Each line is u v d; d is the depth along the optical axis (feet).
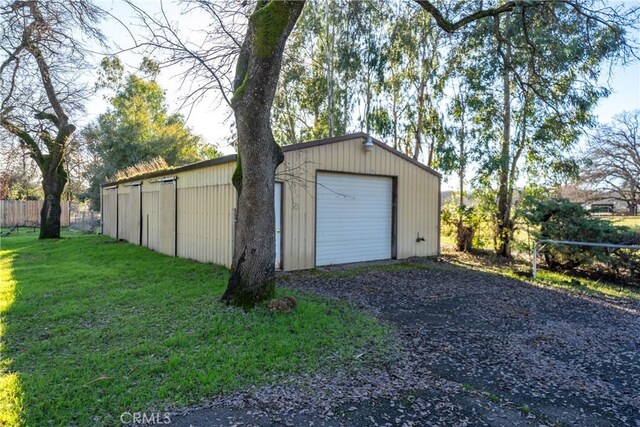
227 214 27.58
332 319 15.98
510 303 20.42
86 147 60.80
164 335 13.71
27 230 72.43
